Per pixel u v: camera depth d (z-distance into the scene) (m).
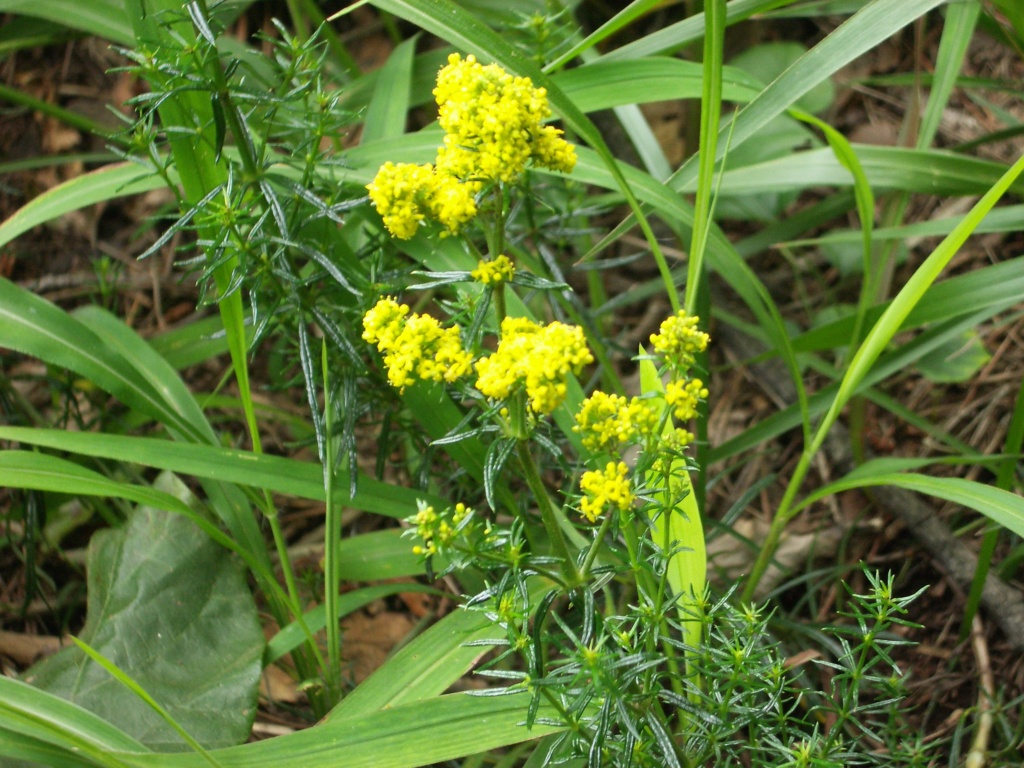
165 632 0.74
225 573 0.76
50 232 1.09
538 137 0.61
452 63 0.60
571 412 0.74
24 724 0.64
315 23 1.11
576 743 0.64
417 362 0.60
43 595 0.80
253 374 1.02
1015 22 0.73
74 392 0.88
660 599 0.62
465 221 0.60
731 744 0.64
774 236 0.94
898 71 1.15
